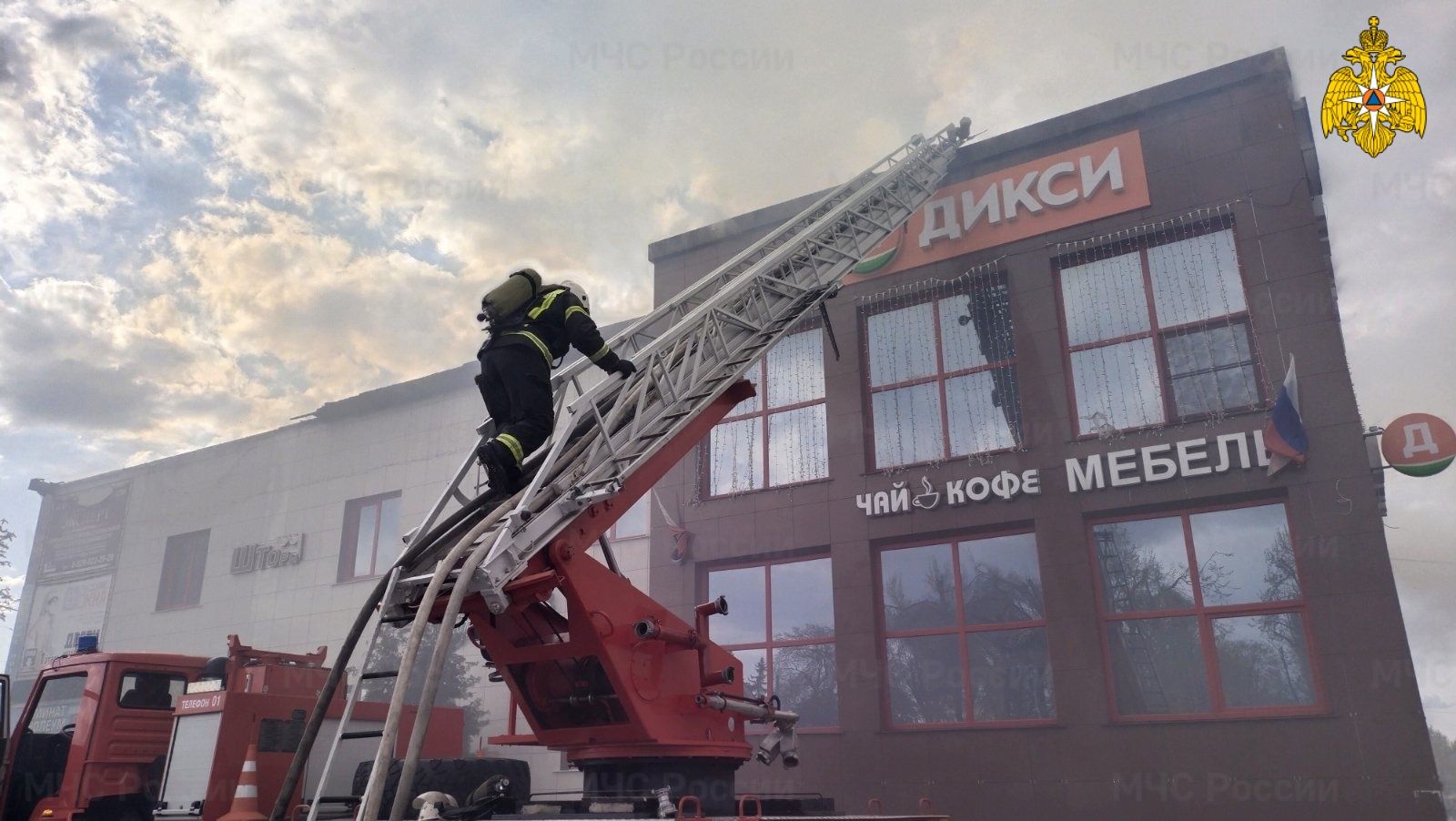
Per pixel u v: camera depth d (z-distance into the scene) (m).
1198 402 10.40
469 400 16.81
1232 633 9.54
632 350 6.98
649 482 5.99
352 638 4.91
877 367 12.48
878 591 11.41
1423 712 8.35
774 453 12.78
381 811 6.28
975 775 10.02
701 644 5.82
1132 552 10.24
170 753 7.19
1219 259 10.76
